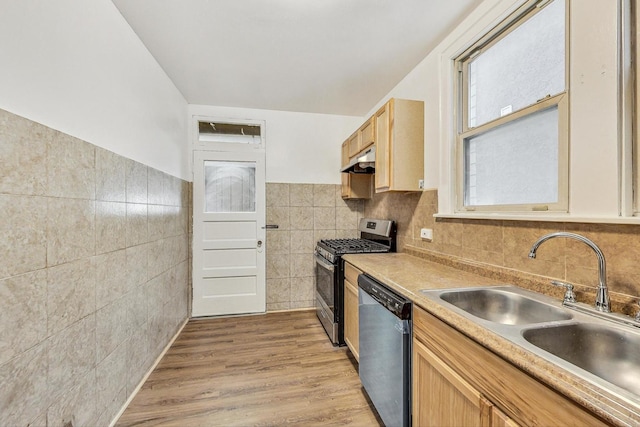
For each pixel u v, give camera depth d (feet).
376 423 5.27
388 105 7.34
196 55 7.23
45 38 3.69
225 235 10.75
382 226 9.19
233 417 5.40
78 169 4.29
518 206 4.90
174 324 8.78
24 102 3.37
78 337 4.27
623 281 3.28
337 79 8.58
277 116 11.20
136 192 6.21
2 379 3.07
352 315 7.23
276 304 11.19
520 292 4.29
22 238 3.33
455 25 6.10
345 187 11.12
